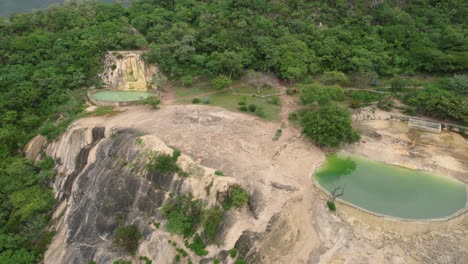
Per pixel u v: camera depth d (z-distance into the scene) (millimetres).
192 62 74812
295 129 56062
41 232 45531
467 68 72062
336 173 47969
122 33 79312
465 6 90938
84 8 92000
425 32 84125
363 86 71250
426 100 60812
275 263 35438
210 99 66250
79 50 73562
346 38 80188
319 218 40000
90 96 66188
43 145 56938
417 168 49031
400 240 38125
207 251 36281
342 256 36281
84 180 47656
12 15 87562
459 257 36094
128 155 45906
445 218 39406
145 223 40500
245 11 87000
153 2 101562
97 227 43250
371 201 42406
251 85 73062
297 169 46656
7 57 71250
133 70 73688
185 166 41938
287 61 72938
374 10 89875
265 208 38219
